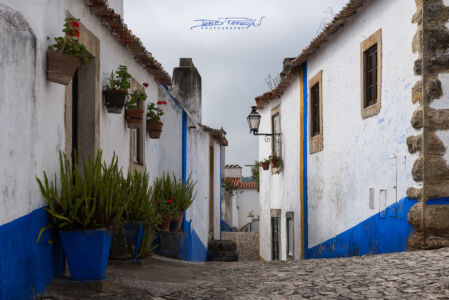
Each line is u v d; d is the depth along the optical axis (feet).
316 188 37.50
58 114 17.08
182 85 49.98
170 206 31.42
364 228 28.53
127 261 22.22
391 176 25.23
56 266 16.61
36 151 14.75
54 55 15.62
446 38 22.54
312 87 38.83
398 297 14.96
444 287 15.48
